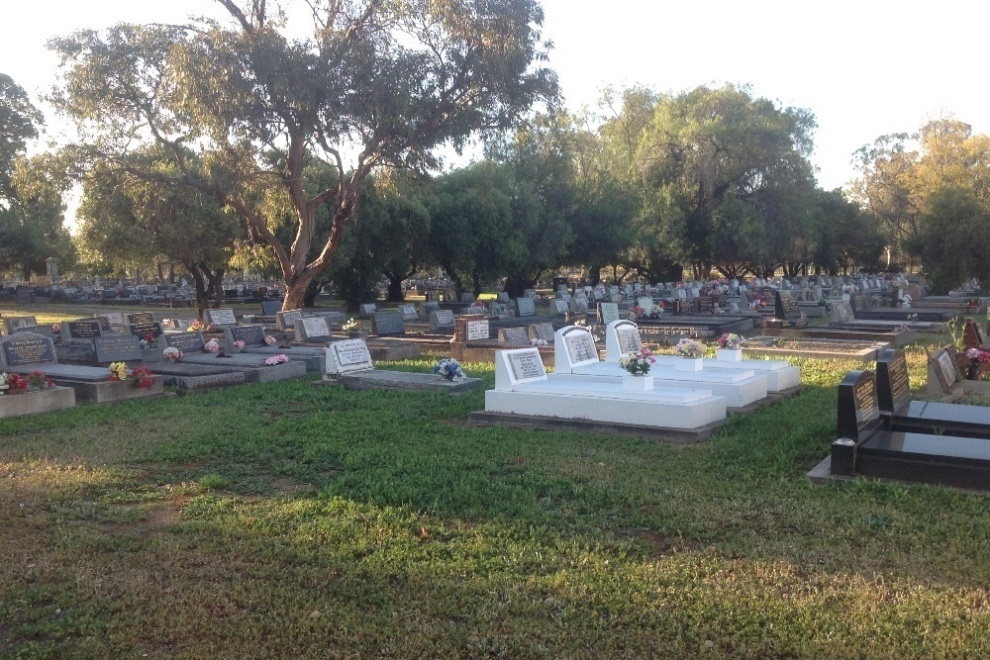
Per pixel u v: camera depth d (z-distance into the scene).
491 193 42.44
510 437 10.19
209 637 4.89
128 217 31.80
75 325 22.55
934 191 45.06
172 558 6.14
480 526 6.67
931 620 4.86
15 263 63.75
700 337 23.11
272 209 31.91
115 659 4.66
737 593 5.30
